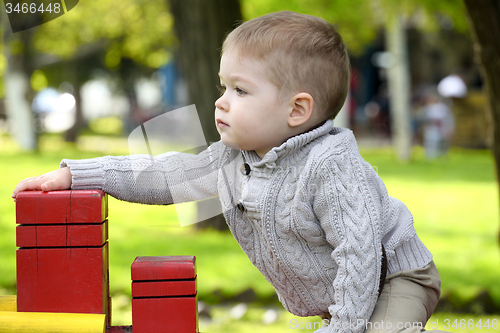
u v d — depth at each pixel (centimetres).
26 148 1691
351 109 2452
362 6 1088
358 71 2747
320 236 171
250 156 180
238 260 535
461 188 1059
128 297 432
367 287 159
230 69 169
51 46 1574
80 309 151
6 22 1317
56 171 171
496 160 488
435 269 193
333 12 958
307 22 175
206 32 616
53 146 1894
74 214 151
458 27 912
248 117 167
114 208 802
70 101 2330
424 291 183
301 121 170
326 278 175
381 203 181
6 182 1054
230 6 627
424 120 1712
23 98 1694
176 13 627
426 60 2395
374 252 162
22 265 151
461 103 1862
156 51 1769
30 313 150
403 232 185
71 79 2278
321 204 165
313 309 183
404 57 1502
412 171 1302
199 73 604
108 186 174
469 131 1859
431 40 2139
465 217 788
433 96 1694
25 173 1162
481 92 1870
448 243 629
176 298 153
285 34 168
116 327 159
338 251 161
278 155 167
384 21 1390
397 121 1520
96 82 2809
